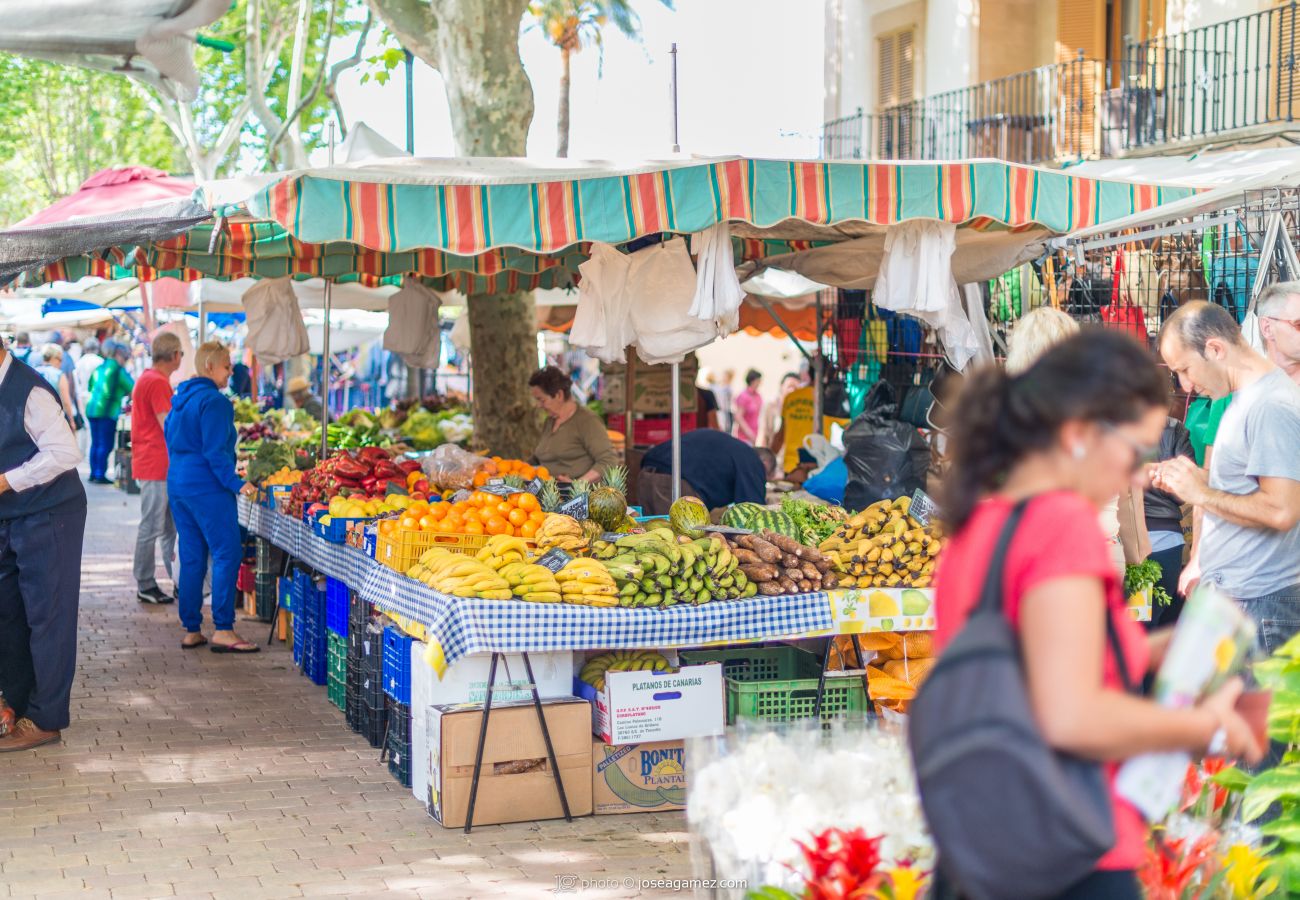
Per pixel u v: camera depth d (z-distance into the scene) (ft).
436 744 18.47
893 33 69.92
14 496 21.58
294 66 63.26
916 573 19.22
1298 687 10.98
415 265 33.68
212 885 16.21
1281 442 14.83
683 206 19.93
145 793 19.95
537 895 15.87
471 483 26.86
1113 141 57.06
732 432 78.84
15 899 15.71
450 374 76.95
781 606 18.81
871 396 31.40
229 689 26.86
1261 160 33.99
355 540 23.68
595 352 23.44
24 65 102.83
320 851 17.44
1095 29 59.36
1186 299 27.96
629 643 18.28
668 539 19.26
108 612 35.14
